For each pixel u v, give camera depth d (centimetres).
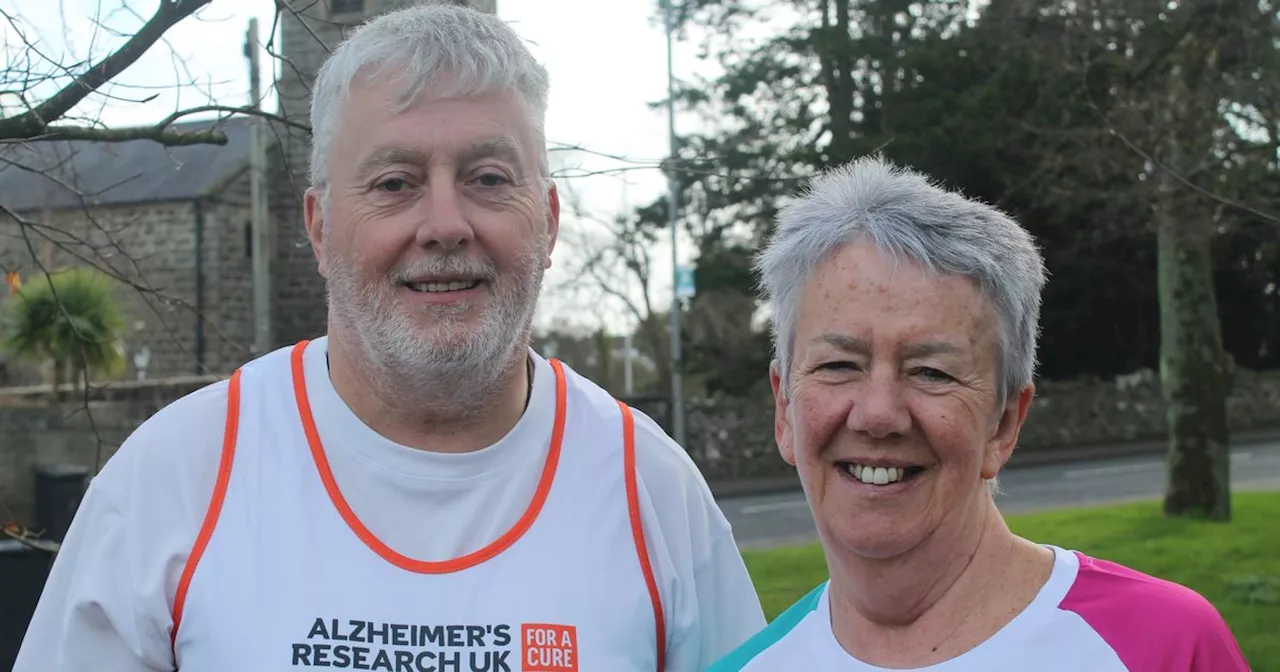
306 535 198
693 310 2248
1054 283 2202
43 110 324
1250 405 2611
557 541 206
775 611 663
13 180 1180
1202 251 1070
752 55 1830
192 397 217
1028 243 169
